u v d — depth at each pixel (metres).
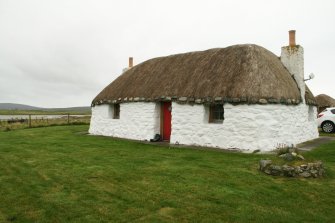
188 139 14.24
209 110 14.07
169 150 12.56
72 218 5.48
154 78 17.14
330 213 5.93
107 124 18.62
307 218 5.63
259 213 5.79
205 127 13.70
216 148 13.13
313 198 6.71
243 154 11.56
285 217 5.64
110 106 18.78
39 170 8.77
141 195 6.64
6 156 10.90
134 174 8.33
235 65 14.09
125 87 18.31
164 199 6.41
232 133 12.83
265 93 12.59
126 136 17.19
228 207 6.05
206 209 5.92
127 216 5.57
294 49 15.52
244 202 6.32
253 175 8.34
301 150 12.52
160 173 8.45
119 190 6.98
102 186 7.27
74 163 9.73
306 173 8.21
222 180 7.82
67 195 6.64
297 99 14.23
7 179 7.85
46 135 18.02
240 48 14.95
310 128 16.81
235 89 12.94
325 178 8.21
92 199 6.41
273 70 13.83
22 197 6.50
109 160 10.24
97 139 16.23
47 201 6.26
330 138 17.41
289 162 8.62
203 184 7.47
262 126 12.41
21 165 9.43
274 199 6.57
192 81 14.93
